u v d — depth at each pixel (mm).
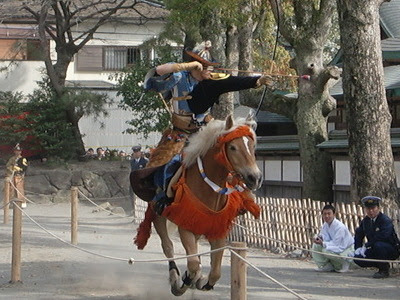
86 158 32844
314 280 11812
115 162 33000
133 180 9234
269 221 15820
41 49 32875
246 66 21156
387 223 12156
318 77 18422
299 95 19016
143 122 31812
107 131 40562
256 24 25797
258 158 23922
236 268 7137
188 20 17875
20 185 25422
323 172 19188
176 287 9297
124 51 42625
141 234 9852
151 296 10211
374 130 14477
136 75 29359
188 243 8422
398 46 19953
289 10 20812
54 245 15914
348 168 18938
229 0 17359
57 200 28812
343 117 21359
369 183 14438
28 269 12477
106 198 28859
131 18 37562
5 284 10953
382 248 11977
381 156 14492
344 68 14773
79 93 31750
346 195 19062
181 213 8328
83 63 42438
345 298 10203
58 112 31891
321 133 19109
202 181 8336
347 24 14578
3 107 31906
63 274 11992
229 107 20016
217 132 8219
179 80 8984
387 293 10656
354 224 13820
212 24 20125
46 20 34125
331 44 40125
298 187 22234
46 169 31016
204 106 9094
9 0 32000
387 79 19406
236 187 8430
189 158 8438
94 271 12320
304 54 18484
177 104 9148
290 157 22531
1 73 40281
